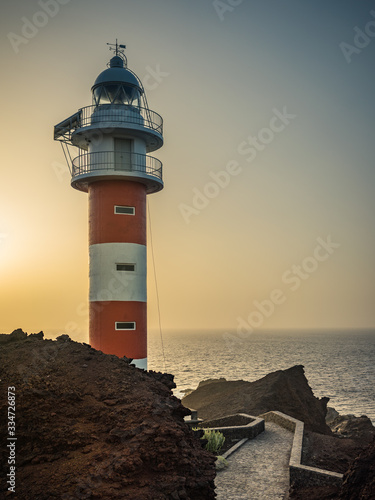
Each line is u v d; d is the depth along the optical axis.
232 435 23.58
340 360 164.50
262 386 43.94
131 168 28.30
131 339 27.09
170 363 154.00
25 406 11.64
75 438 10.98
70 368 13.54
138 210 28.62
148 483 9.97
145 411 11.75
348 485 15.39
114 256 27.50
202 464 11.32
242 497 16.11
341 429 41.31
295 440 22.02
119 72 29.30
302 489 16.75
